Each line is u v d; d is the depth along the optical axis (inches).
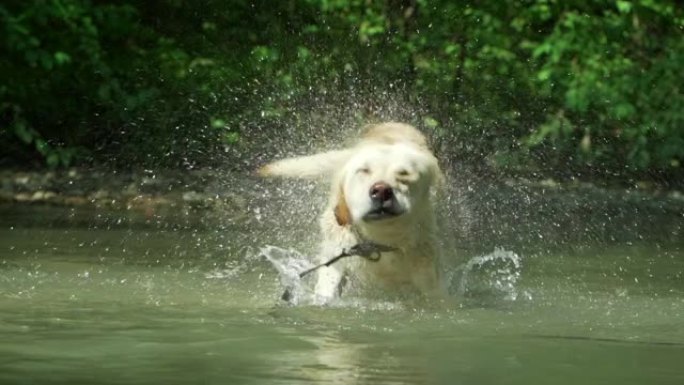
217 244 379.9
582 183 611.2
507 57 649.0
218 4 713.0
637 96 618.8
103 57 629.9
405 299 267.7
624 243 414.3
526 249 390.0
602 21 637.9
